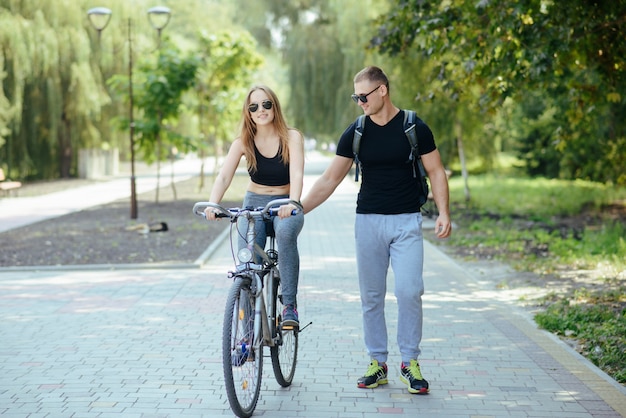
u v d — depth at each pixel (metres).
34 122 29.69
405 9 10.98
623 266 10.49
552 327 7.10
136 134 21.53
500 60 10.09
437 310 8.01
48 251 12.67
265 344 4.88
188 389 5.23
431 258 12.05
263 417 4.68
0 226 16.84
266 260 5.04
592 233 14.45
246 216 4.75
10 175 29.67
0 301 8.42
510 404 4.94
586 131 19.05
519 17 9.02
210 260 11.75
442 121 22.19
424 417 4.70
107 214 19.69
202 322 7.32
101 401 4.97
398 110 5.06
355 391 5.23
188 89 21.53
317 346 6.46
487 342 6.60
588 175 26.31
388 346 6.43
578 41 9.38
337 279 9.97
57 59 29.33
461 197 24.89
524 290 9.17
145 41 32.41
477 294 8.96
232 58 29.27
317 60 35.41
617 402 4.97
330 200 24.23
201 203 4.70
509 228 16.42
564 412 4.78
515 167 33.88
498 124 27.47
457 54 11.22
